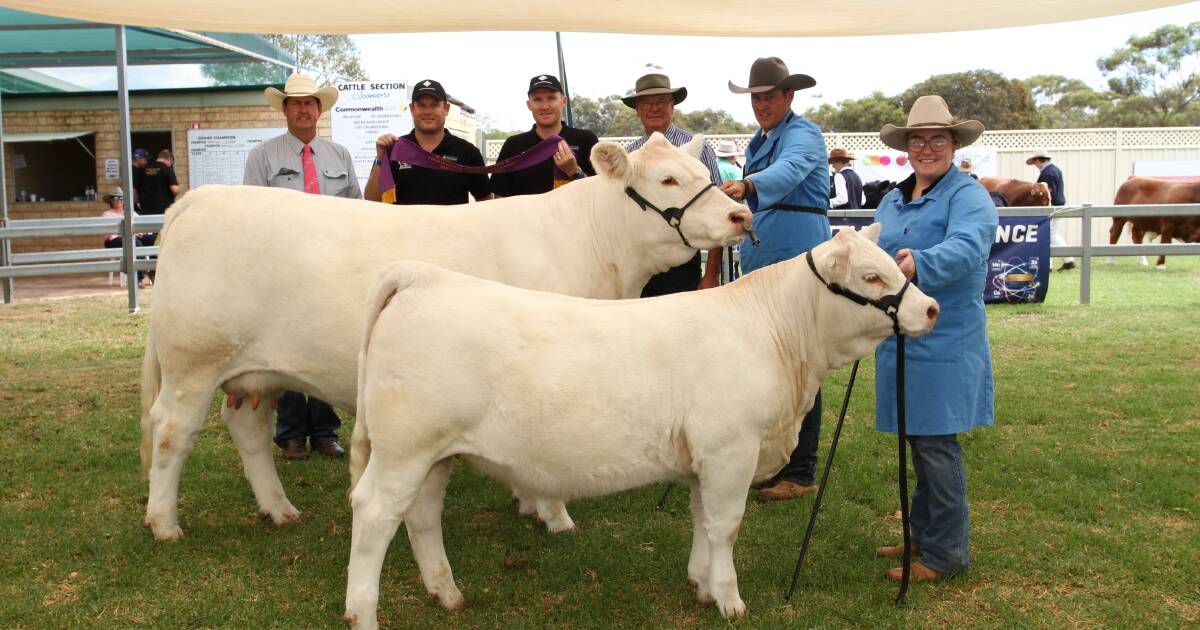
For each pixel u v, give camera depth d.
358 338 4.32
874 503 5.19
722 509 3.65
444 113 6.09
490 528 4.91
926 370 3.98
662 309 3.62
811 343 3.82
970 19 8.61
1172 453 5.92
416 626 3.77
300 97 5.89
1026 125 38.72
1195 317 10.98
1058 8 8.03
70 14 8.16
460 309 3.42
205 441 6.48
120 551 4.45
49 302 12.98
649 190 4.64
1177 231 16.92
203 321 4.37
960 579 4.18
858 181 14.90
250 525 4.91
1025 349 9.31
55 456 5.97
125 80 11.53
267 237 4.35
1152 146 21.53
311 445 6.39
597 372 3.42
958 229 3.88
